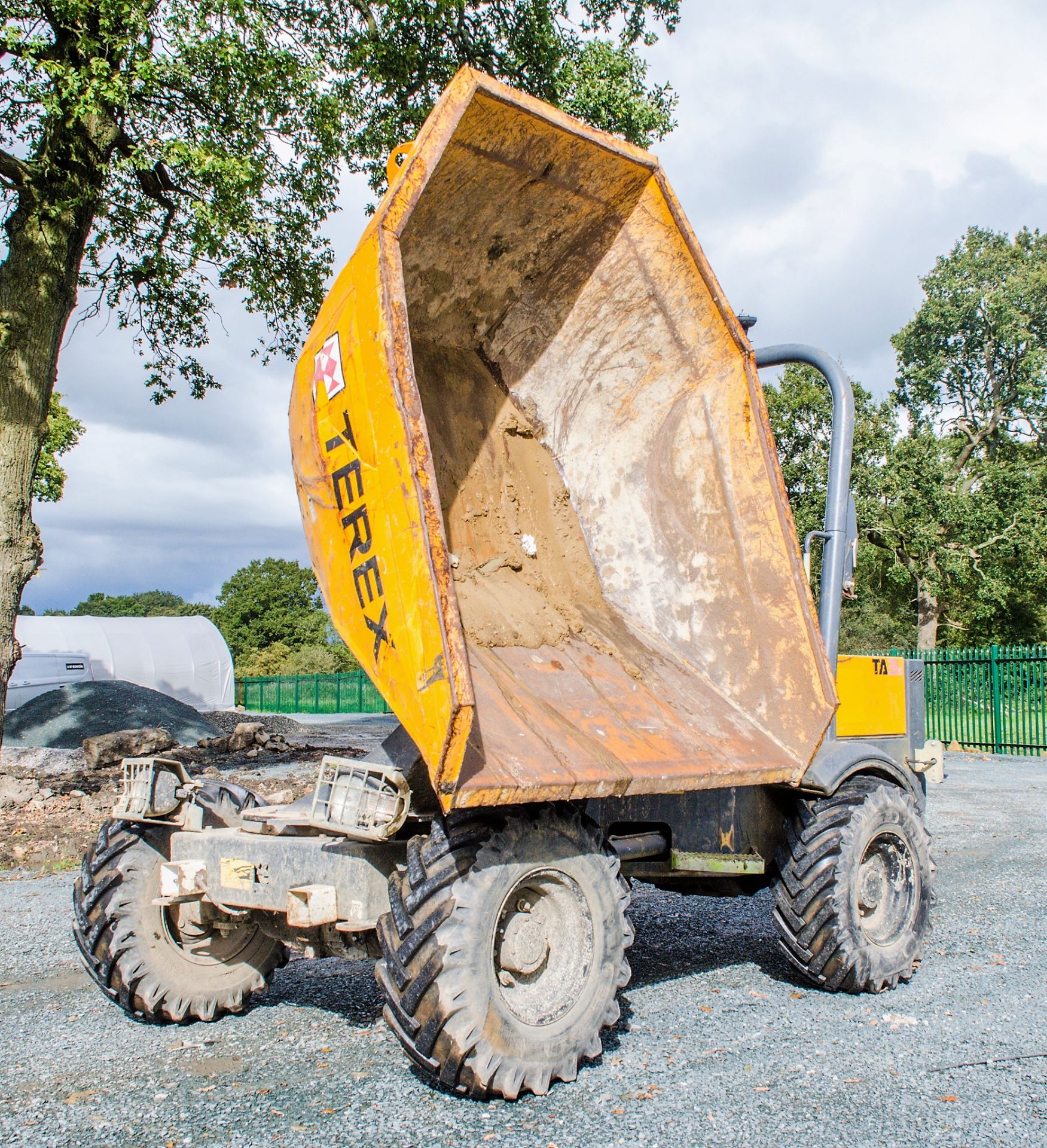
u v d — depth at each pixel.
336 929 3.35
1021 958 5.38
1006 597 41.50
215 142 11.62
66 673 26.66
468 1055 3.15
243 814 3.89
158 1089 3.48
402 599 3.13
